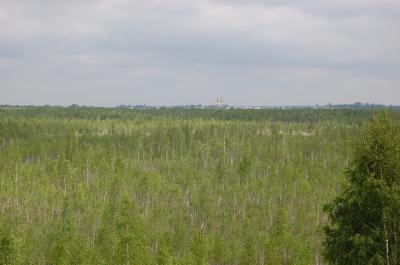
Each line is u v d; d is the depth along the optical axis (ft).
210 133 413.80
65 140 362.33
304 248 161.58
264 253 176.45
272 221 229.45
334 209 75.66
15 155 316.81
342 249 73.61
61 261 135.54
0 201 264.93
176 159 346.95
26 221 231.91
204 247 148.56
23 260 134.21
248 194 264.52
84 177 296.10
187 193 254.68
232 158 339.16
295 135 419.95
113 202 193.88
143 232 160.35
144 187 253.24
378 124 73.77
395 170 70.69
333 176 272.92
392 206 68.69
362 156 72.59
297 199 257.96
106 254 152.76
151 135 409.49
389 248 69.97
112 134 420.77
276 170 290.35
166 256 134.10
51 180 278.05
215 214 233.96
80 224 213.25
